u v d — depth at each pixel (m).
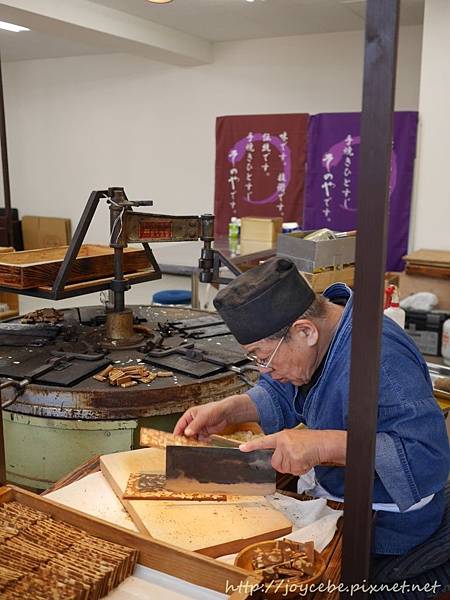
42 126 7.04
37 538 1.04
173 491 1.29
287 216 5.64
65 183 7.05
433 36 3.74
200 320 2.60
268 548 1.13
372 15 0.68
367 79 0.70
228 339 2.37
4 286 2.12
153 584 0.98
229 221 5.95
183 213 6.35
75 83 6.70
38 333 2.34
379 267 0.75
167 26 5.09
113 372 1.93
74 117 6.80
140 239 2.18
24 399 1.85
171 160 6.30
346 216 5.31
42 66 6.87
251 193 5.79
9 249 3.14
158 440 1.51
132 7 4.47
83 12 4.27
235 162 5.82
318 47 5.34
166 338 2.36
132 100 6.39
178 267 4.21
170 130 6.24
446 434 1.22
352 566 0.88
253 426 1.76
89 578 0.93
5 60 6.94
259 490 1.28
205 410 1.55
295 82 5.50
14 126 7.23
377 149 0.71
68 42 5.86
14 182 7.39
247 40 5.62
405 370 1.20
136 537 1.02
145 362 2.08
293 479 1.61
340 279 2.82
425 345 3.42
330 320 1.35
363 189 0.73
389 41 0.68
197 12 4.61
